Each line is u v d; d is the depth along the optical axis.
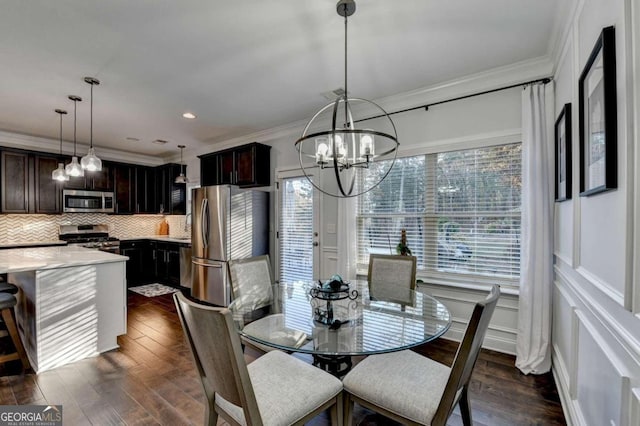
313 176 4.10
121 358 2.72
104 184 5.58
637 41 1.03
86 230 5.59
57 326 2.59
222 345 1.18
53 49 2.34
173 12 1.94
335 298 2.25
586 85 1.55
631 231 1.06
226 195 4.18
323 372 1.63
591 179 1.48
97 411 1.97
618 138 1.19
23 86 2.97
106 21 2.02
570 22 1.88
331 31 2.16
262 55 2.47
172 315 3.90
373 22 2.06
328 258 3.93
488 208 2.88
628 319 1.12
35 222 5.07
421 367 1.64
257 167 4.49
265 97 3.31
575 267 1.80
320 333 1.76
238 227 4.29
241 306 2.25
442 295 3.07
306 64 2.62
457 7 1.92
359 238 3.64
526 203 2.51
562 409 1.97
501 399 2.08
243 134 4.77
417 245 3.25
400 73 2.78
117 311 2.95
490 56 2.50
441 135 3.07
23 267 2.43
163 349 2.90
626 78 1.09
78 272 2.72
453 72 2.77
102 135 4.74
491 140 2.81
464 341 1.27
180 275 5.34
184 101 3.41
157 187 6.25
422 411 1.36
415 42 2.30
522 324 2.51
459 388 1.37
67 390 2.21
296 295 2.50
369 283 2.76
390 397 1.45
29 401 2.08
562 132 2.12
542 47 2.37
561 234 2.23
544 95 2.48
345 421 1.60
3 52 2.38
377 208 3.52
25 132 4.56
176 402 2.06
